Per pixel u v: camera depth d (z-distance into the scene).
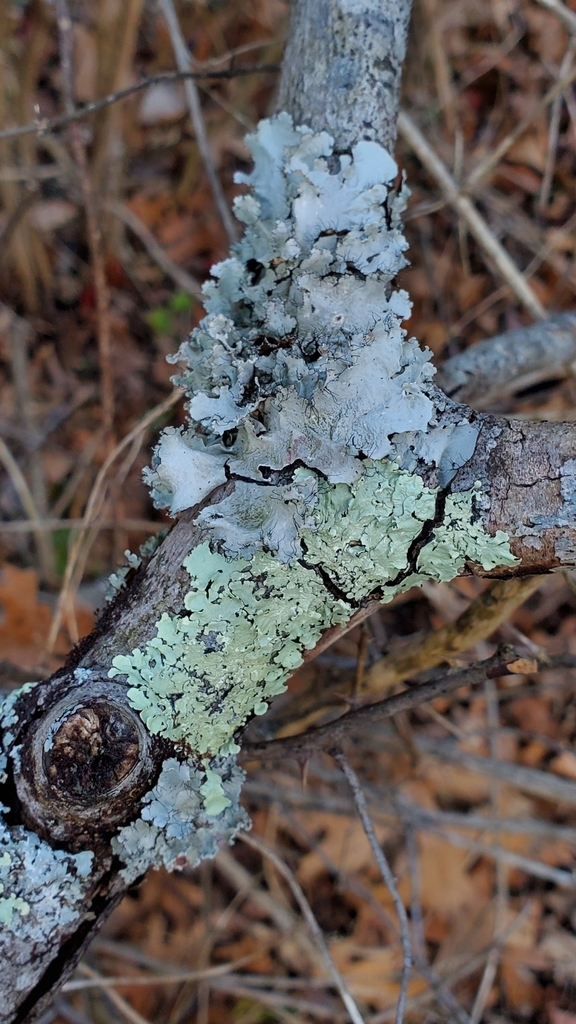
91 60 1.01
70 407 0.99
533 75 1.01
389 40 0.51
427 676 0.65
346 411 0.46
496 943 0.75
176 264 1.06
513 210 0.99
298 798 0.77
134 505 0.90
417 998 0.74
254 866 0.85
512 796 0.86
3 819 0.47
